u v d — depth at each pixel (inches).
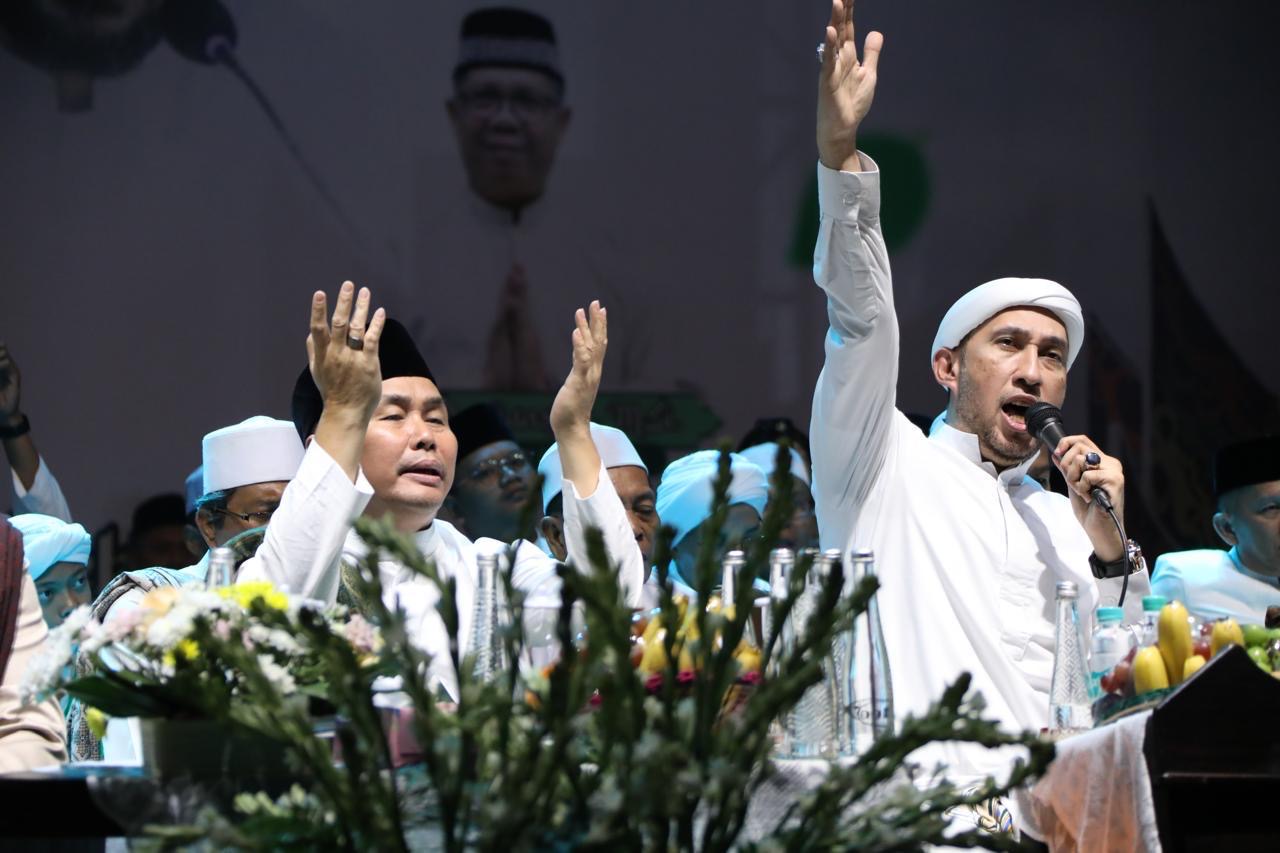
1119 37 645.3
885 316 253.9
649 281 618.8
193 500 343.6
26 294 576.1
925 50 639.1
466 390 605.0
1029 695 248.8
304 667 151.3
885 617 256.1
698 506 324.2
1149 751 169.9
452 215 609.0
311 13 602.2
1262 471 357.4
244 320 589.0
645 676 151.4
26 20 582.9
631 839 123.0
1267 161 644.7
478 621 171.5
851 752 169.9
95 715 171.6
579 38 622.2
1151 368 635.5
